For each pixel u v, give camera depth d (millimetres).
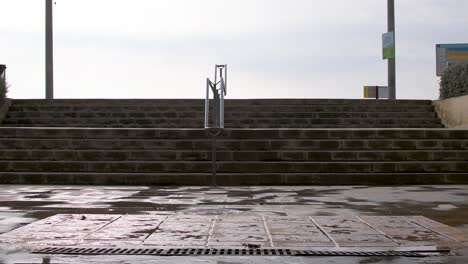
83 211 8375
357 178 12898
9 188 11938
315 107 19641
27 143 14273
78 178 13023
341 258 5449
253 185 12781
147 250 5777
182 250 5777
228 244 6020
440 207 8820
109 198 10070
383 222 7312
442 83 19828
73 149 14203
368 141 13969
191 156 13758
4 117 19094
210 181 12781
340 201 9586
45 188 11945
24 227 6961
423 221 7387
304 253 5637
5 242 6125
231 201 9602
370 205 9055
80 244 6035
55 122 18844
